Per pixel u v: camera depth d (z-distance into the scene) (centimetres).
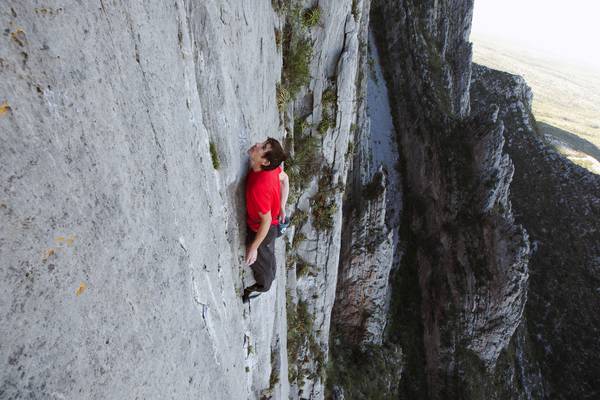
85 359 211
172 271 349
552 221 4747
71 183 204
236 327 650
